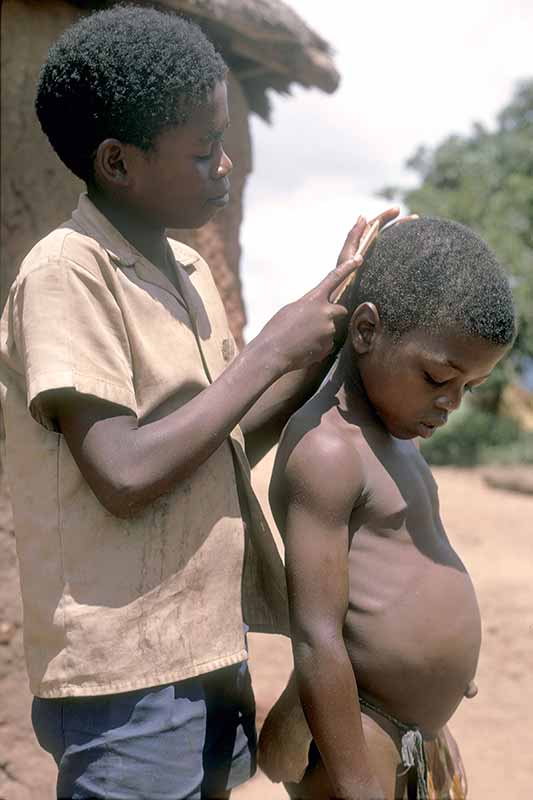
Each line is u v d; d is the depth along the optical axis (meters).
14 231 4.01
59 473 2.00
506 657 5.48
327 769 1.97
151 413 2.03
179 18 2.09
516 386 22.28
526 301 17.83
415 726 2.09
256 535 2.21
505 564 8.34
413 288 1.95
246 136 5.07
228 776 2.26
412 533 2.11
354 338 2.05
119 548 1.97
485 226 18.45
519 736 4.72
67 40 2.04
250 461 2.40
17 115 4.05
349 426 2.08
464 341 1.93
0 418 3.79
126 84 1.95
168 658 1.98
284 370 1.98
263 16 4.80
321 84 5.36
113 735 1.98
